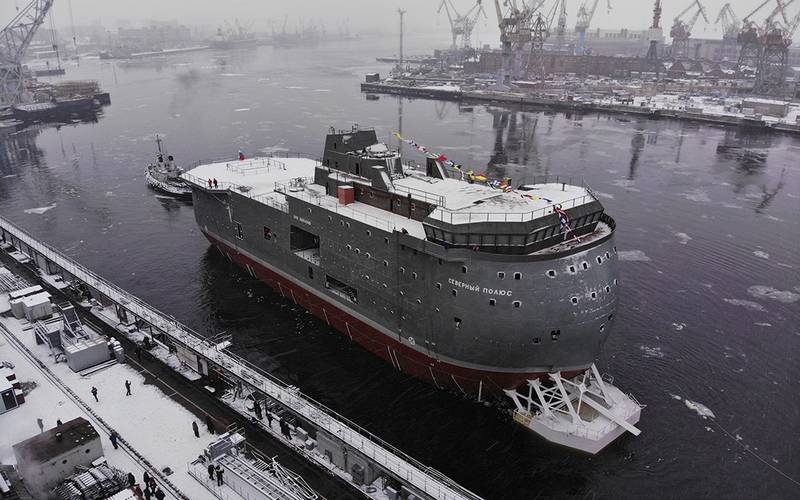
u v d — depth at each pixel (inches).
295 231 2034.9
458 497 1176.2
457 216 1476.4
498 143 5172.2
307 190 2073.1
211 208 2471.7
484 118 6565.0
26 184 3821.4
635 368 1807.3
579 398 1498.5
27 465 1190.3
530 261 1391.5
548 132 5723.4
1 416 1459.2
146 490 1195.3
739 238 2878.9
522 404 1612.9
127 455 1332.4
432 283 1525.6
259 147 4849.9
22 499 1197.7
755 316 2121.1
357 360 1860.2
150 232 2950.3
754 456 1466.5
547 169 4237.2
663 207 3358.8
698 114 6363.2
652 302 2218.3
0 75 6456.7
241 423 1464.1
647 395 1681.8
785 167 4298.7
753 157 4621.1
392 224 1673.2
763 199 3521.2
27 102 6707.7
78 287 2198.6
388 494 1252.5
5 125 5846.5
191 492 1227.9
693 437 1523.1
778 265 2559.1
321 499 1241.4
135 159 4478.3
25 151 4776.1
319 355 1882.4
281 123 5974.4
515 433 1519.4
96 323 1963.6
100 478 1210.0
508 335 1430.9
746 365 1830.7
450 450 1461.6
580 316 1416.1
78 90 7096.5
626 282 2384.4
